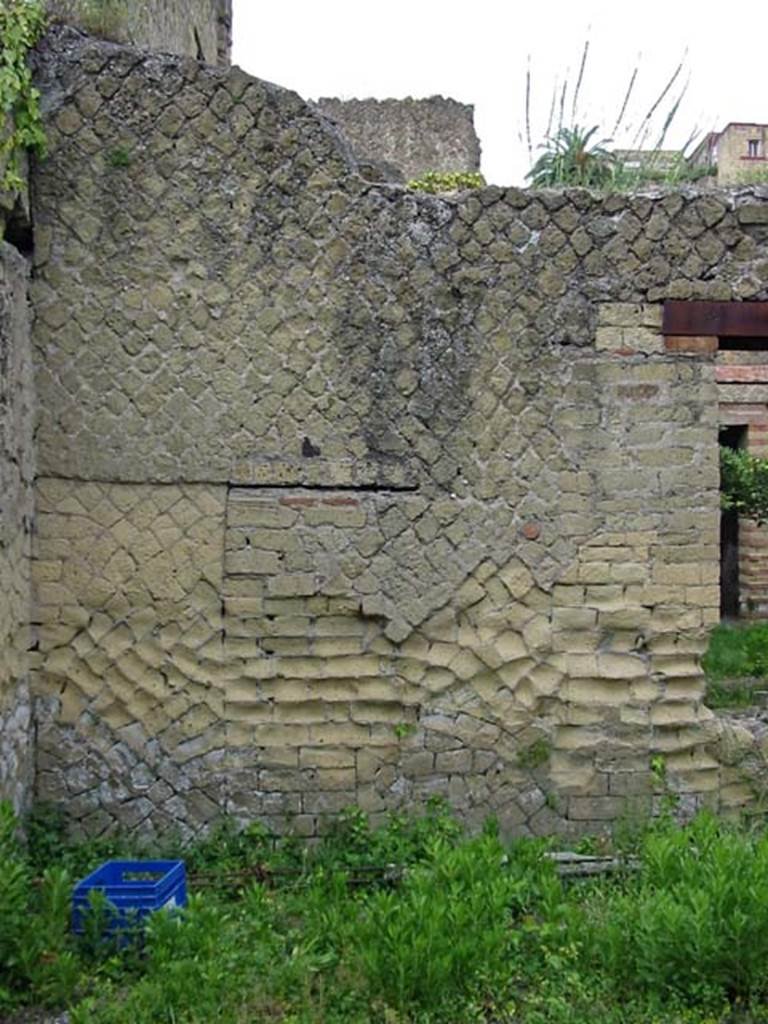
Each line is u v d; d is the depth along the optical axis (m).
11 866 4.04
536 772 5.45
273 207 5.36
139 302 5.32
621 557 5.46
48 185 5.26
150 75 5.31
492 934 4.00
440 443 5.42
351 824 5.34
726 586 13.24
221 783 5.35
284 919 4.57
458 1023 3.72
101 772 5.32
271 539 5.38
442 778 5.43
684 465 5.47
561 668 5.45
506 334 5.44
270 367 5.37
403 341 5.42
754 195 5.53
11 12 4.94
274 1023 3.73
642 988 3.91
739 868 4.18
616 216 5.47
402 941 3.88
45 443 5.29
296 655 5.40
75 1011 3.65
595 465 5.45
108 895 4.38
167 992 3.82
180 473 5.33
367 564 5.40
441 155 13.29
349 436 5.40
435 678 5.43
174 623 5.35
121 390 5.32
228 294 5.35
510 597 5.45
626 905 4.25
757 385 12.76
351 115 13.28
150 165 5.31
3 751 4.80
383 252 5.41
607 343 5.46
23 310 5.11
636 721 5.45
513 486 5.44
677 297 5.48
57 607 5.30
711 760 5.51
